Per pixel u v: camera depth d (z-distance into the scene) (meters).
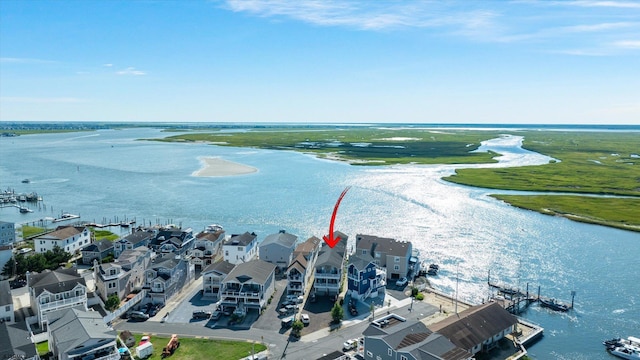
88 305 85.75
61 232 121.12
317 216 157.25
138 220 155.62
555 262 115.12
